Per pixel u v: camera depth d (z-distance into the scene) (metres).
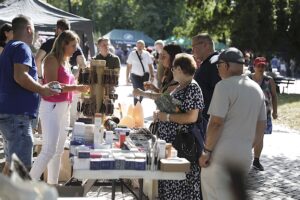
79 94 6.95
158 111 5.23
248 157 4.57
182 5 60.34
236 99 4.55
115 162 4.43
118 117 6.73
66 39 5.85
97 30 66.19
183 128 5.16
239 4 28.83
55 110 5.85
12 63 5.06
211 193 4.61
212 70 5.78
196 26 30.42
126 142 5.13
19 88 5.09
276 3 29.84
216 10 29.67
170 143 5.03
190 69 5.11
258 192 7.33
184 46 38.72
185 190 5.19
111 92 5.88
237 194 2.46
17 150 5.10
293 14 30.02
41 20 13.48
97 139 5.08
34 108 5.18
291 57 32.03
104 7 66.00
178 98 5.12
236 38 28.84
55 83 5.15
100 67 5.76
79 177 4.37
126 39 58.22
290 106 19.44
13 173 2.27
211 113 4.59
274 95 8.72
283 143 11.68
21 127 5.10
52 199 2.18
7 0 13.99
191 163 5.12
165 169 4.48
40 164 5.84
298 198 7.16
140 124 6.37
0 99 5.10
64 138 6.11
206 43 5.91
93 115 5.79
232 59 4.63
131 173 4.45
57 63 5.89
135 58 14.08
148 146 4.94
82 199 3.63
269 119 8.57
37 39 13.02
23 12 13.52
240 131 4.57
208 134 4.59
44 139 5.88
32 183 2.21
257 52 29.50
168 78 5.75
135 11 63.44
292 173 8.62
